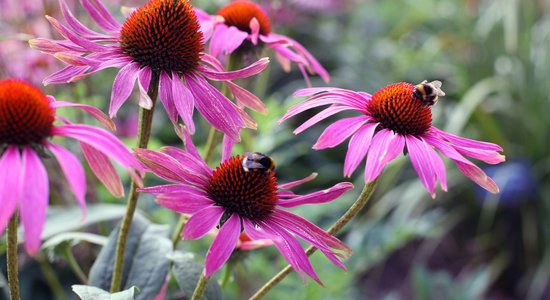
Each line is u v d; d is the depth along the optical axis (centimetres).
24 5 83
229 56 69
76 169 50
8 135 51
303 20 165
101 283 62
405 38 182
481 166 143
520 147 144
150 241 63
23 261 85
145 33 58
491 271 136
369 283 131
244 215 56
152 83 58
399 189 141
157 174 55
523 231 139
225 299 87
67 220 70
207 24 69
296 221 57
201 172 57
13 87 52
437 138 59
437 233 135
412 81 163
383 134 57
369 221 131
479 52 158
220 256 53
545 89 146
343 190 57
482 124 140
